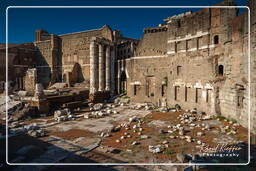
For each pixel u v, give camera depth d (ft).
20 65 182.70
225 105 65.05
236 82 58.08
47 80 186.91
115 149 38.50
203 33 76.33
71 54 175.11
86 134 49.26
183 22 86.89
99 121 64.69
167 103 96.89
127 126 56.85
